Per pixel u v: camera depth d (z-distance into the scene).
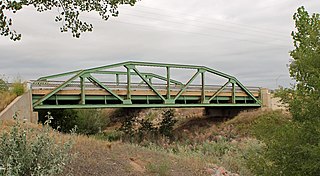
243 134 33.44
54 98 32.25
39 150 6.02
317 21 7.37
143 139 35.94
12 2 9.06
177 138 39.06
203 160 15.49
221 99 46.47
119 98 35.75
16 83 26.95
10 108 21.50
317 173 6.81
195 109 56.38
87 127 36.88
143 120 45.38
